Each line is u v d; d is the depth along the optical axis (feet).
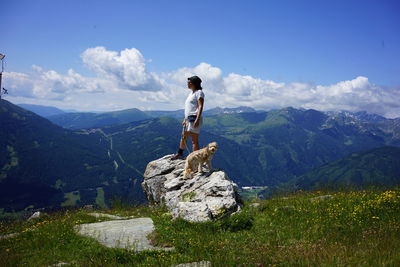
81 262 25.96
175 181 45.47
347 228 31.14
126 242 31.07
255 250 26.17
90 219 43.96
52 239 33.09
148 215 45.55
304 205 40.96
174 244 29.58
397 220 31.42
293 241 28.89
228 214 36.50
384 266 20.17
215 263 23.11
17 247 32.04
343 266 20.61
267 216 36.96
